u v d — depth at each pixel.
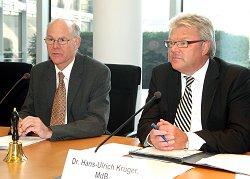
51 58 2.47
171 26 2.10
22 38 4.68
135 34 3.63
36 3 4.50
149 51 4.04
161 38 3.99
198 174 1.52
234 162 1.63
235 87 2.07
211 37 2.09
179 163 1.64
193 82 2.16
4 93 3.02
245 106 2.04
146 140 1.97
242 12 3.67
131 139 2.17
